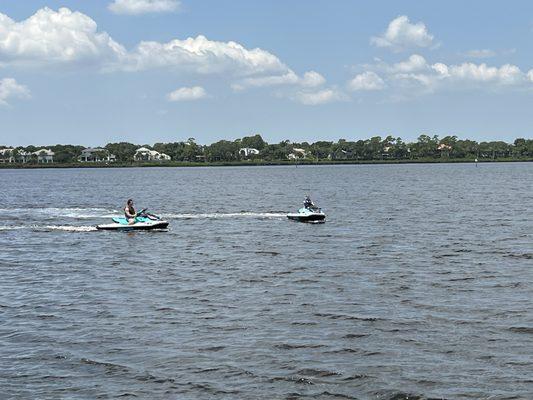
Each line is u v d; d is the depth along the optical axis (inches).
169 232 2039.9
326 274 1315.2
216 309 1041.5
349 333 907.4
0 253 1648.6
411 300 1084.5
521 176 6417.3
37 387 735.7
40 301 1109.7
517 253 1529.3
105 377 762.2
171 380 751.7
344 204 3100.4
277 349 845.8
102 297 1134.4
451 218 2356.1
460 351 830.5
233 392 719.7
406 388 724.7
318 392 718.5
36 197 3919.8
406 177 6545.3
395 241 1770.4
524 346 844.0
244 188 4746.6
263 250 1649.9
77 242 1834.4
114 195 4050.2
